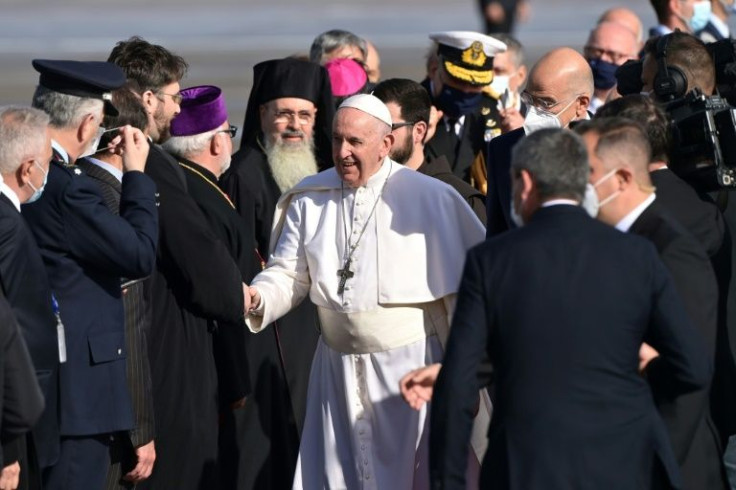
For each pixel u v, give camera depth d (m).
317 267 23.41
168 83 24.70
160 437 23.75
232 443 26.28
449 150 31.81
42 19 110.50
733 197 22.17
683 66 22.48
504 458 17.92
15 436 19.31
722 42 23.38
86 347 21.53
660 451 18.16
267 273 23.95
